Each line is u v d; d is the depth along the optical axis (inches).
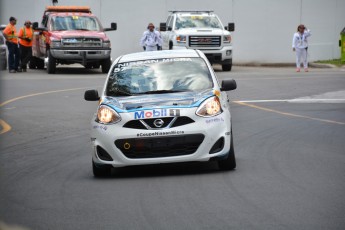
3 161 593.0
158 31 1542.8
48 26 1473.9
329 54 1807.3
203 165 531.8
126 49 1775.3
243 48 1791.3
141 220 365.1
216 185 447.8
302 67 1716.3
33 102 987.9
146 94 520.1
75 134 730.2
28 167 560.4
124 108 493.0
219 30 1507.1
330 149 589.9
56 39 1428.4
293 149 591.5
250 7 1781.5
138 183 471.5
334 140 639.8
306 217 356.2
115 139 482.9
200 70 543.8
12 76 1391.5
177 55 567.2
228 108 518.9
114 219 370.9
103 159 490.6
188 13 1558.8
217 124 484.4
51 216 386.3
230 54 1508.4
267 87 1134.4
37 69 1640.0
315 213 363.9
